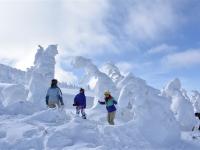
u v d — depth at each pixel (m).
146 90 13.69
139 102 13.09
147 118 12.60
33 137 10.31
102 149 9.81
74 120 11.86
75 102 14.83
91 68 21.91
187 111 18.31
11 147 9.81
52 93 14.56
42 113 12.72
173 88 19.20
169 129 12.48
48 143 10.03
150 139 12.20
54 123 12.23
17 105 14.30
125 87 18.36
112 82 21.75
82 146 10.06
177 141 12.66
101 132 11.50
